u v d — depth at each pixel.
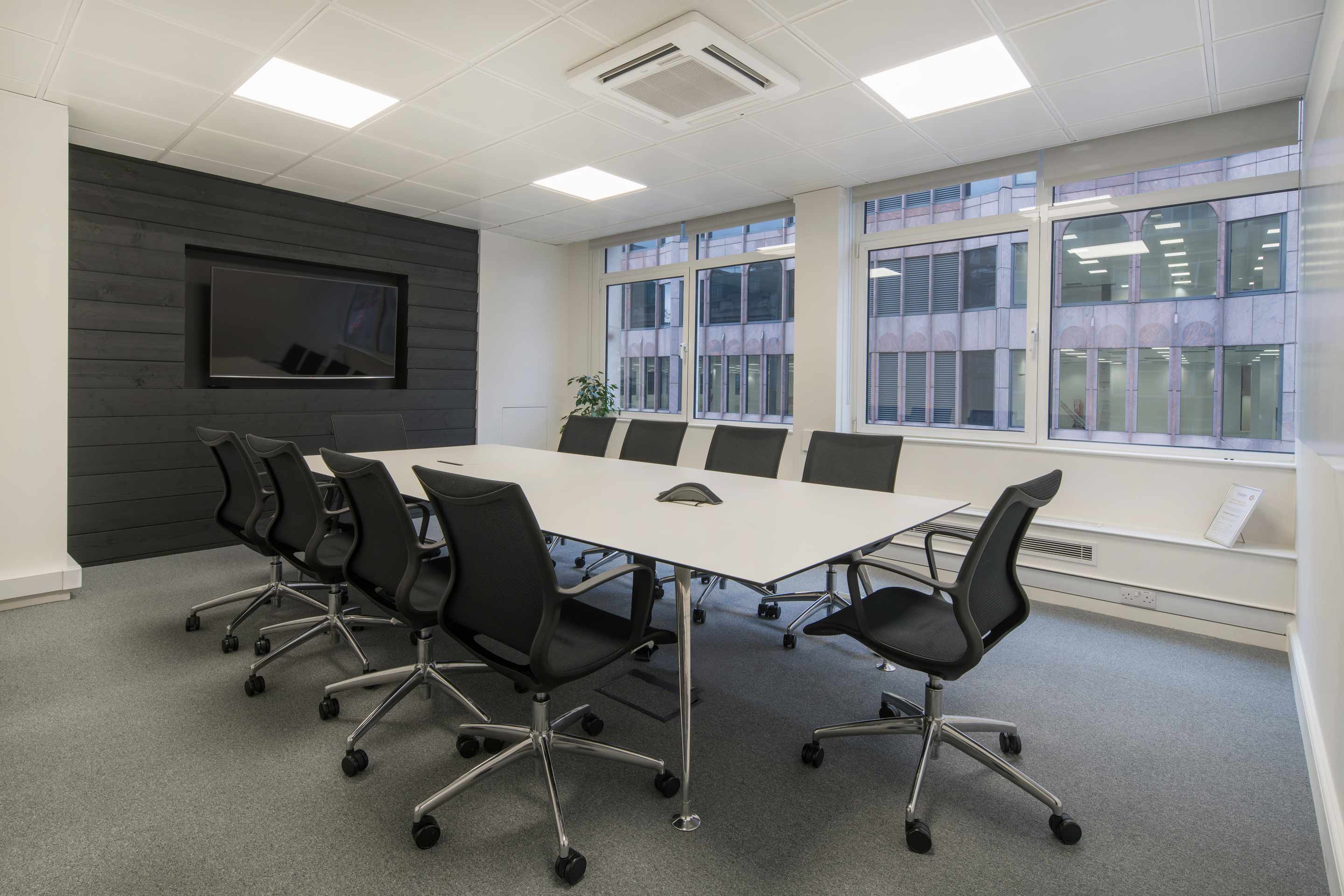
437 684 2.26
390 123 3.53
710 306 5.73
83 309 3.98
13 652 2.80
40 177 3.29
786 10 2.48
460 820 1.78
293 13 2.51
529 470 3.40
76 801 1.81
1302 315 2.76
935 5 2.44
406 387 5.56
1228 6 2.40
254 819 1.76
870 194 4.62
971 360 4.32
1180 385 3.60
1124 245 3.74
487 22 2.57
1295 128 3.18
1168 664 2.88
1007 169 4.05
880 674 2.77
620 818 1.81
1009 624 2.01
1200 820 1.83
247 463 2.78
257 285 4.67
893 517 2.35
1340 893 1.45
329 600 2.82
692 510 2.43
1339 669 1.65
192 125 3.58
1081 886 1.58
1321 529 2.04
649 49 2.69
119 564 4.12
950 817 1.84
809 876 1.60
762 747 2.20
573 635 1.86
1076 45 2.70
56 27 2.60
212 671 2.65
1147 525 3.58
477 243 5.98
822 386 4.76
